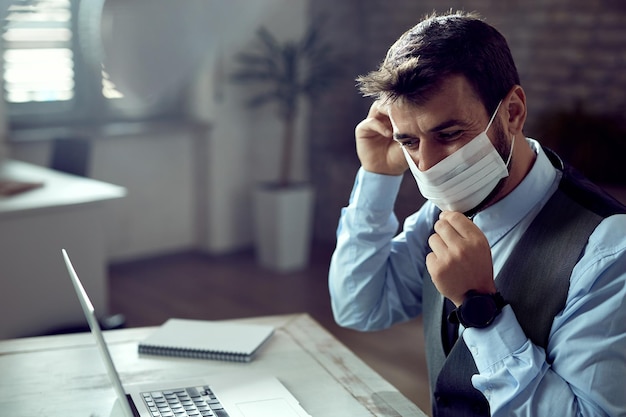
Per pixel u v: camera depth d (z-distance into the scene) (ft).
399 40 3.97
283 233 15.74
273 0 16.33
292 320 5.75
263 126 16.92
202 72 15.78
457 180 3.91
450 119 3.74
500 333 3.76
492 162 3.87
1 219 8.93
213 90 16.12
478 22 3.87
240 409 4.22
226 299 13.99
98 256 9.77
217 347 5.06
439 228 3.91
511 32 15.34
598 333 3.64
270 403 4.30
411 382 10.39
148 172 16.22
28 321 9.25
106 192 9.90
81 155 11.61
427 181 3.96
